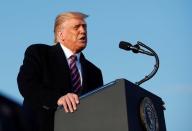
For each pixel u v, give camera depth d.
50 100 6.23
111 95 5.19
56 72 7.55
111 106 5.16
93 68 8.39
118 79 5.23
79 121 5.35
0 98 1.71
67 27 8.35
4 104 1.71
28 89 6.69
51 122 6.23
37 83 6.90
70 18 8.41
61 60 7.74
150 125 5.51
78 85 7.70
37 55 7.59
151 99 6.12
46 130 6.18
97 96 5.30
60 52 7.89
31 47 7.78
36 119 1.91
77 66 8.05
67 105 5.46
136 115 5.34
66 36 8.31
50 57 7.75
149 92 6.13
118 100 5.12
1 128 1.68
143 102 5.51
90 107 5.32
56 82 7.41
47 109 6.25
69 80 7.58
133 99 5.35
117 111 5.09
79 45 8.24
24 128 1.77
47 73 7.43
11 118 1.71
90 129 5.23
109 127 5.09
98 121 5.20
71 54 8.23
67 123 5.43
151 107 5.69
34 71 7.30
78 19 8.44
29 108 1.99
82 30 8.32
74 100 5.45
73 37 8.21
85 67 8.18
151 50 7.29
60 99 5.59
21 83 6.96
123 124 5.00
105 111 5.18
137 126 5.28
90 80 8.14
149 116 5.55
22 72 7.20
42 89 6.48
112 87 5.22
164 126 6.45
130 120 5.06
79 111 5.39
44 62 7.56
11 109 1.72
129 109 5.13
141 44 7.36
